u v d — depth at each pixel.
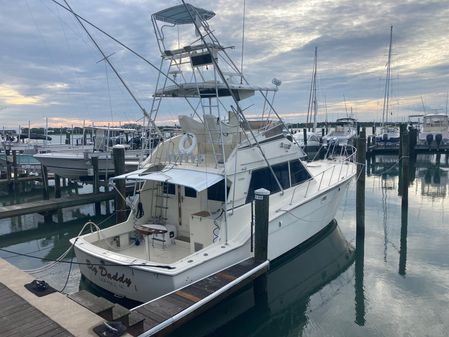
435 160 29.48
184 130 8.16
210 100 8.06
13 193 19.50
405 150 13.78
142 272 5.70
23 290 4.97
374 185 19.48
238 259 6.61
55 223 13.04
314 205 8.61
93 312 4.37
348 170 11.32
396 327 6.14
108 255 6.11
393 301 6.98
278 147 8.34
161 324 4.55
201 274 5.92
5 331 4.03
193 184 6.35
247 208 7.21
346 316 6.56
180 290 5.44
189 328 6.10
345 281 7.93
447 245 10.01
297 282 7.98
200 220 6.88
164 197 7.91
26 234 11.98
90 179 16.66
